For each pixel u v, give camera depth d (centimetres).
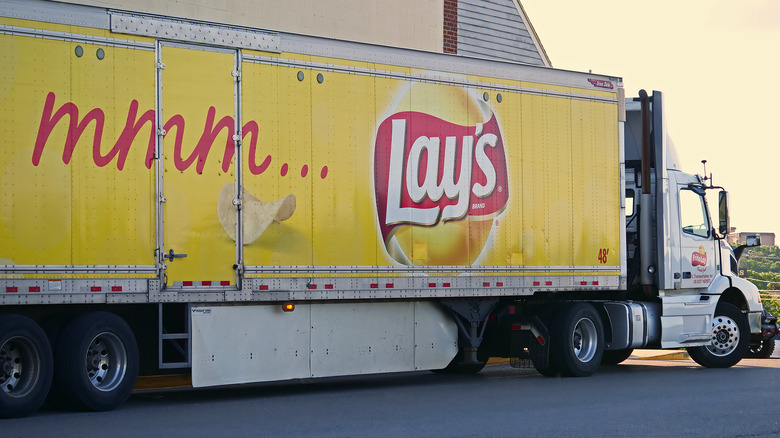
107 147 1067
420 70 1309
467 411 1027
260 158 1171
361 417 977
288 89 1196
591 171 1484
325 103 1224
